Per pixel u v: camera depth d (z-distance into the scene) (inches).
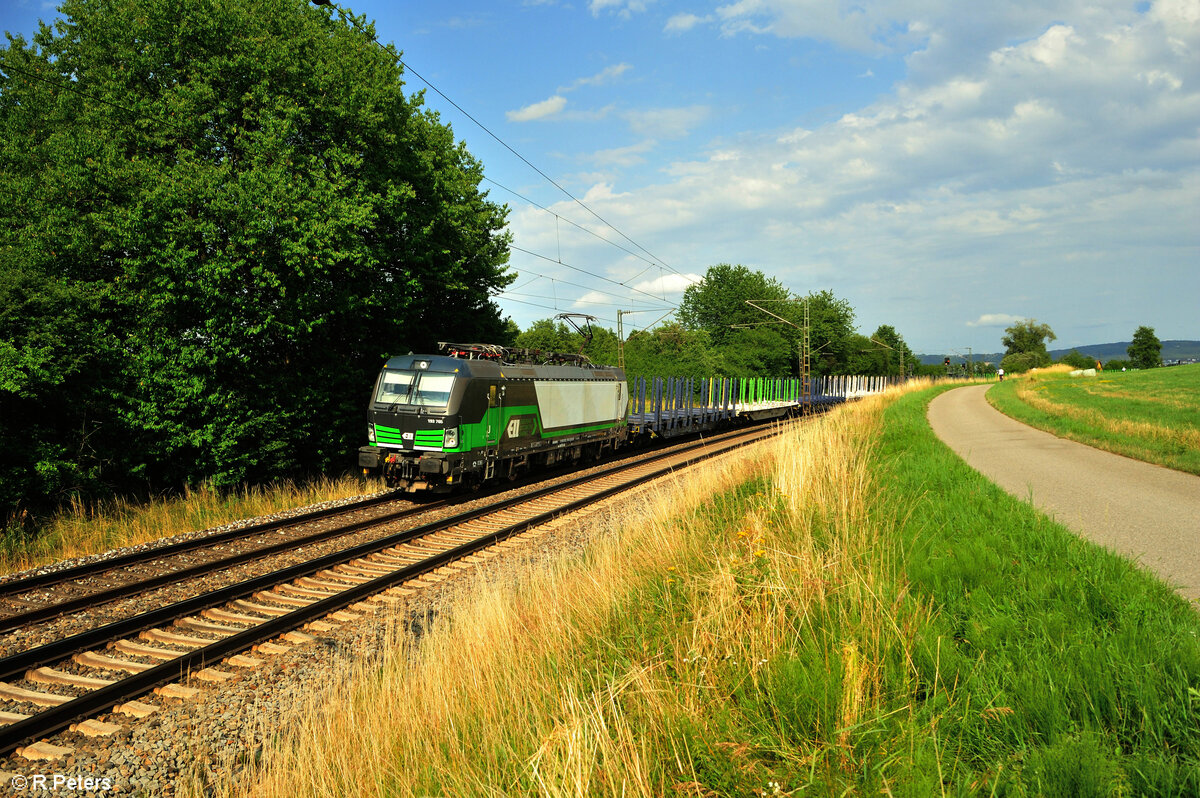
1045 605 185.3
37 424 517.0
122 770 181.8
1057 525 272.8
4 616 303.6
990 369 5649.6
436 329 920.3
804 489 303.6
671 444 1163.3
